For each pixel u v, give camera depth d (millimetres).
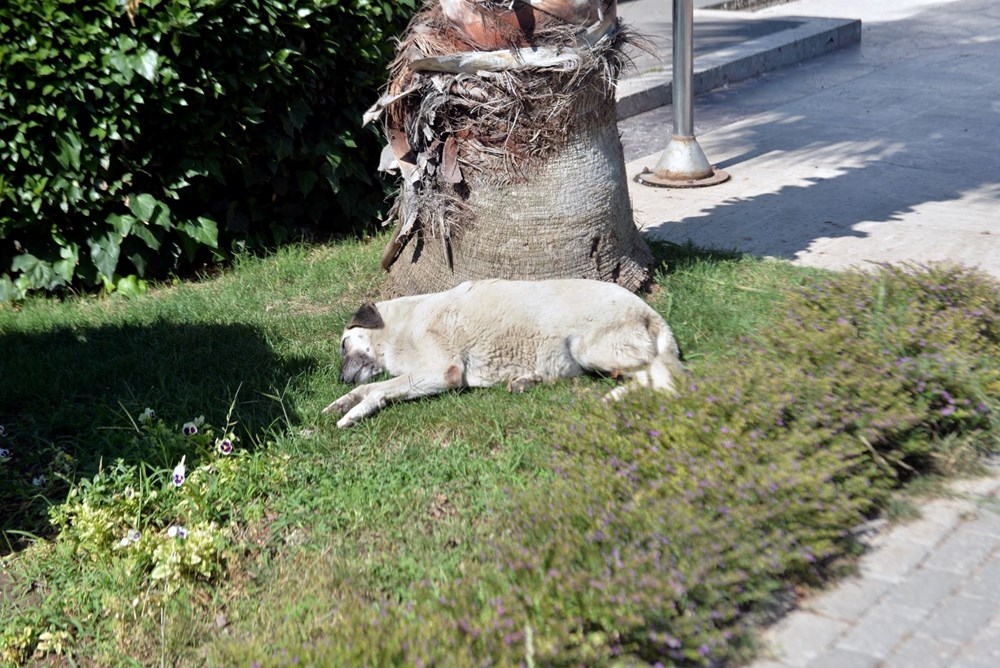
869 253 6902
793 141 10133
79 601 3918
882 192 8320
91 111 6391
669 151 8984
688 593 3297
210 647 3590
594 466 4090
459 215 5871
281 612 3727
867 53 14703
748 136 10461
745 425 4141
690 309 5922
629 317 5133
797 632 3416
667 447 4148
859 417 4219
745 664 3271
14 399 5320
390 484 4438
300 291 6785
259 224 7566
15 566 4137
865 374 4480
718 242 7344
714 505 3668
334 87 7441
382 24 7531
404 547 4035
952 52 14266
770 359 4758
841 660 3273
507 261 5852
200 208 7254
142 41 6434
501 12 5531
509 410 4969
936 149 9461
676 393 4488
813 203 8141
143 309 6504
